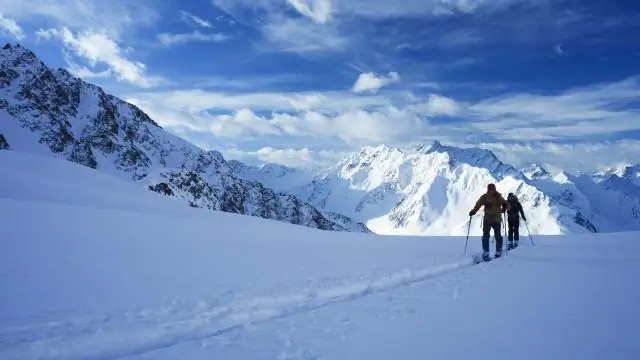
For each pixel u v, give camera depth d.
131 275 10.16
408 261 13.85
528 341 5.48
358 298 8.14
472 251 17.56
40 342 5.76
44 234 16.09
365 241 22.72
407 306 7.46
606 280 10.00
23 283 8.80
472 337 5.69
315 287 9.46
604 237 25.44
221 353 5.25
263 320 7.31
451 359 4.90
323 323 6.50
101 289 8.68
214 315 7.36
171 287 9.15
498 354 5.04
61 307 7.34
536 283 9.63
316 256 14.97
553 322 6.34
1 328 6.22
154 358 5.08
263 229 28.16
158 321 6.86
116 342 6.09
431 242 22.89
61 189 49.50
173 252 14.31
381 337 5.77
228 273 11.02
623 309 7.12
